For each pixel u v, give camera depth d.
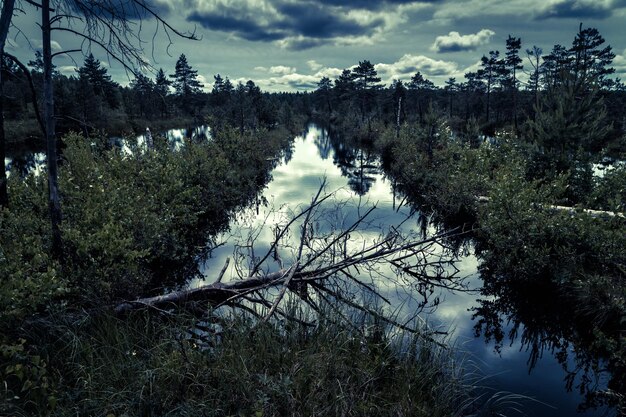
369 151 36.53
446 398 4.25
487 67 54.81
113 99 52.97
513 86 48.28
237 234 11.83
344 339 4.78
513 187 9.35
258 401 3.56
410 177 19.34
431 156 21.11
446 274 9.27
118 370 3.89
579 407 4.71
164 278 8.41
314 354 4.36
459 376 4.71
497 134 15.61
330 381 4.07
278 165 27.77
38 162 25.09
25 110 37.44
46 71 5.43
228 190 14.81
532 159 13.11
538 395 4.89
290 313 5.39
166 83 56.62
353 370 4.32
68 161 12.06
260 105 42.38
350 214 14.36
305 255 9.06
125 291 6.03
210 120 28.05
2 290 3.99
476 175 13.87
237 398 3.65
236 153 20.66
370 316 5.61
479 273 9.41
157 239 8.40
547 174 11.82
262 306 5.98
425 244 11.26
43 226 6.67
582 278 7.25
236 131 22.56
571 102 12.44
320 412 3.65
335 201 16.50
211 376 3.87
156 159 12.62
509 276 8.65
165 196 10.41
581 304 6.95
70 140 14.04
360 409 3.80
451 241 11.74
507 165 13.17
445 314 7.14
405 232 12.21
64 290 4.61
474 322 6.95
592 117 12.37
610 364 5.76
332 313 5.54
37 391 3.44
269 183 20.88
